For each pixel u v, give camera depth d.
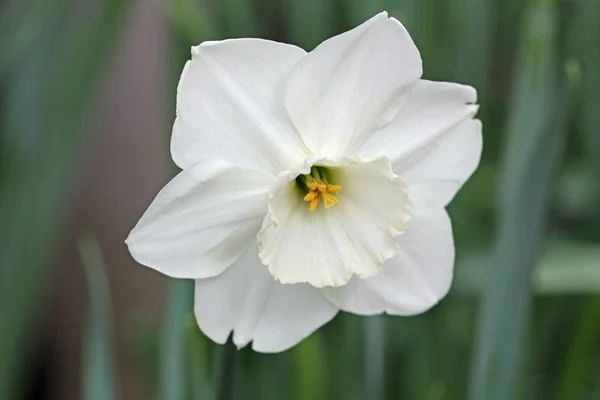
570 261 0.55
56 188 0.57
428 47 0.57
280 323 0.45
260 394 0.54
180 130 0.42
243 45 0.42
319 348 0.52
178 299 0.48
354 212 0.45
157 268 0.43
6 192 0.57
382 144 0.44
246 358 0.53
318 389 0.52
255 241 0.44
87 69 0.56
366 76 0.43
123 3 0.55
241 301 0.44
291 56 0.43
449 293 0.57
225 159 0.43
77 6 0.56
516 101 0.50
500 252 0.49
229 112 0.43
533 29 0.49
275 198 0.43
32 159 0.57
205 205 0.43
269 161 0.43
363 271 0.44
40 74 0.57
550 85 0.49
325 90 0.43
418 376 0.57
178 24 0.53
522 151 0.49
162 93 0.57
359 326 0.54
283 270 0.44
